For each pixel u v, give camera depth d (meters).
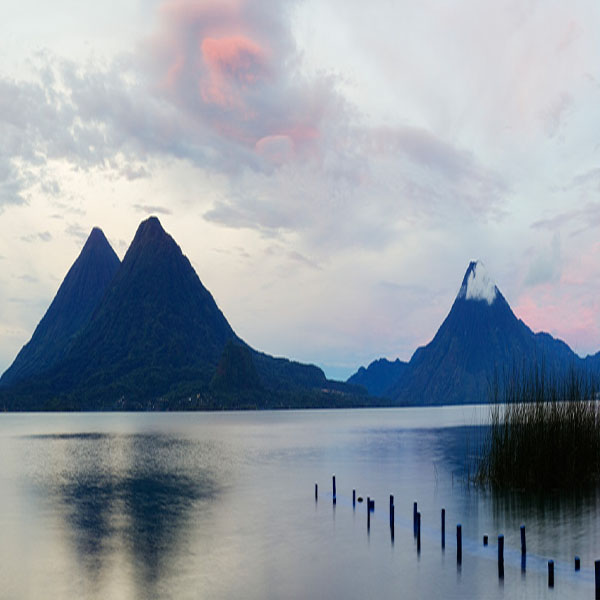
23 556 35.19
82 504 52.00
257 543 36.88
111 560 34.06
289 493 55.84
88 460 94.69
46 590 29.38
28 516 46.88
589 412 47.19
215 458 95.00
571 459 46.19
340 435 155.88
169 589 29.14
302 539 37.38
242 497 54.09
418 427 196.88
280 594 28.08
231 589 28.91
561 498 43.69
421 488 56.22
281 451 107.00
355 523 41.47
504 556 32.19
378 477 65.94
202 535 39.38
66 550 36.34
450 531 37.72
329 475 69.31
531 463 46.31
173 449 115.62
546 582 28.17
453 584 28.41
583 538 34.66
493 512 41.19
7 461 93.88
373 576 29.97
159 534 39.94
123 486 62.97
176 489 60.16
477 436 142.25
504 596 26.69
